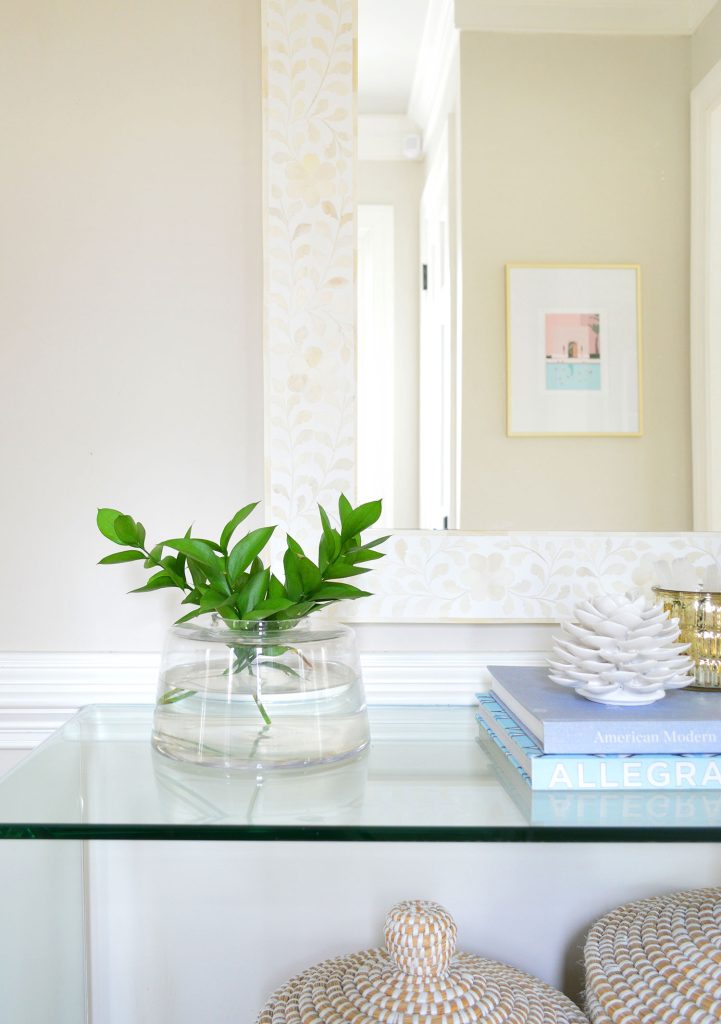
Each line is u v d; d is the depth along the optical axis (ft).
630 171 3.35
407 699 3.40
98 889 3.51
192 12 3.38
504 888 3.52
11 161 3.38
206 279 3.39
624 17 3.36
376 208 3.34
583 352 3.35
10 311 3.39
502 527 3.36
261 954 3.53
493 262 3.34
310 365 3.33
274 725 2.53
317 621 2.95
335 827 2.15
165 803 2.33
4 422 3.40
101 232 3.39
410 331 3.34
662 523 3.36
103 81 3.38
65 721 3.38
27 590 3.41
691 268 3.35
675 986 2.73
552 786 2.41
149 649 3.42
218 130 3.38
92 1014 3.52
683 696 2.78
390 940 2.77
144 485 3.40
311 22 3.30
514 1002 2.80
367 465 3.34
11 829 2.15
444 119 3.34
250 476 3.40
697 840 2.13
